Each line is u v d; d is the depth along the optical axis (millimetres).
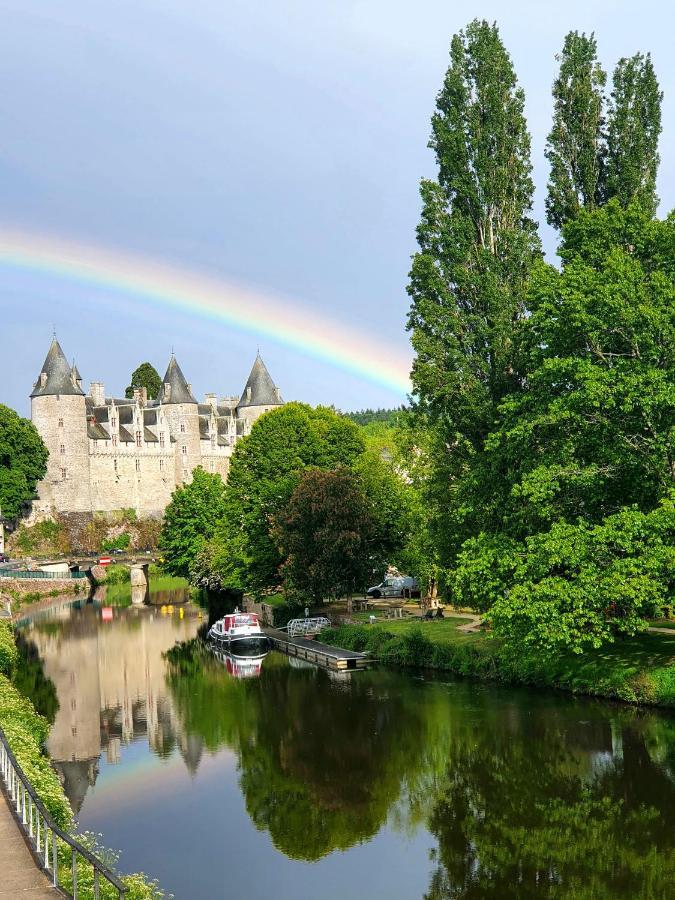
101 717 43969
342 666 52938
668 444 33875
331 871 26203
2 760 22766
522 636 37125
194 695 48375
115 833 29297
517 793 31125
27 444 131125
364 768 34812
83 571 113000
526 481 35500
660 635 44438
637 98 48625
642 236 39625
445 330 47000
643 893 23906
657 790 30016
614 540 33812
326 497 63531
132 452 159125
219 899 24562
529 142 50094
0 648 54000
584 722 37094
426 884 25344
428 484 54750
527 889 24656
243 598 85250
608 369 35094
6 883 16156
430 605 67250
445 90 49812
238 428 183375
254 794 32750
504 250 48000
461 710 40719
